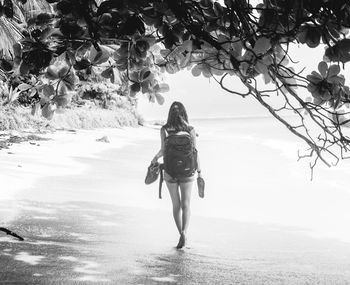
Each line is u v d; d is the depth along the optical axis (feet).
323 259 19.17
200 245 20.98
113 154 60.34
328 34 5.96
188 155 20.24
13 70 6.82
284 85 6.47
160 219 26.02
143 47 6.61
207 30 6.37
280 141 108.99
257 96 6.54
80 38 6.63
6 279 14.56
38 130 80.53
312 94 6.30
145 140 88.63
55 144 65.62
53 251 18.10
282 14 6.00
